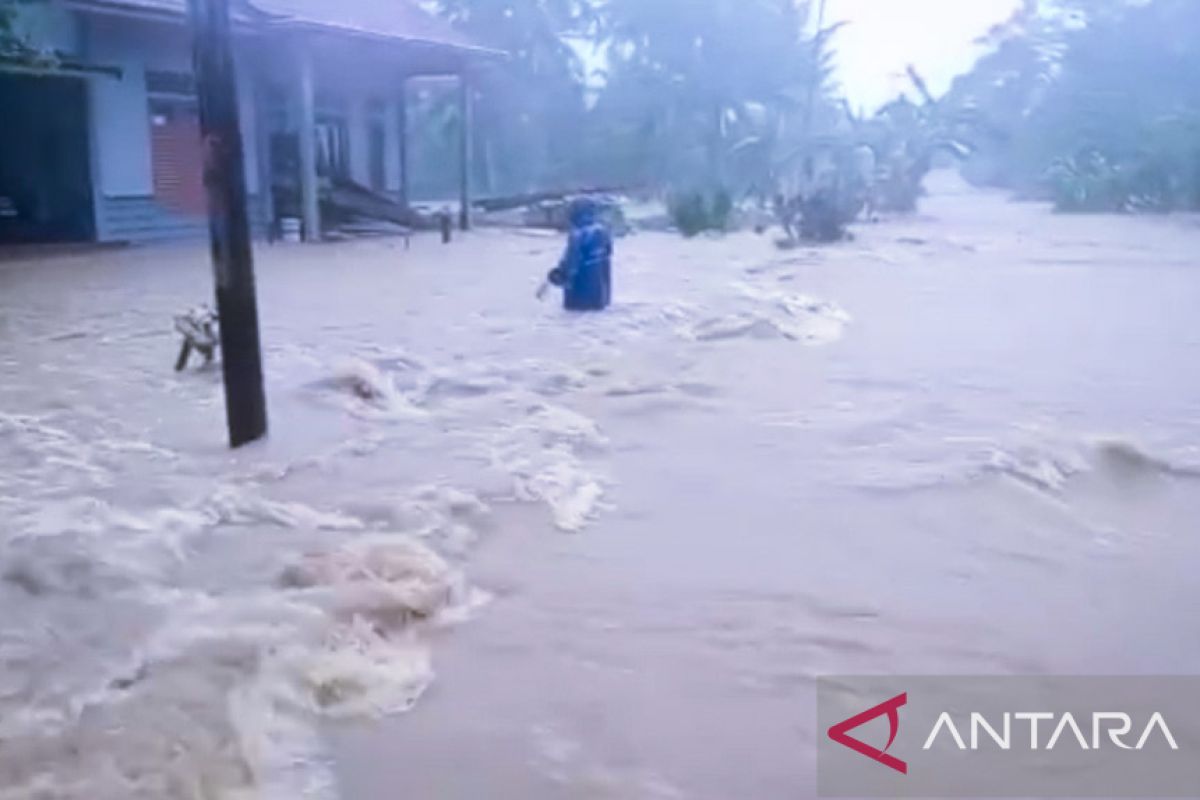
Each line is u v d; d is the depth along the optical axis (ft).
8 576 11.60
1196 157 89.35
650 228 71.51
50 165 54.24
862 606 11.28
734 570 12.22
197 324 23.22
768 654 10.24
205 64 16.43
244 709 8.99
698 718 9.13
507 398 20.53
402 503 14.19
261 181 61.00
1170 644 10.46
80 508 13.91
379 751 8.61
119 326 29.19
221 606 10.95
